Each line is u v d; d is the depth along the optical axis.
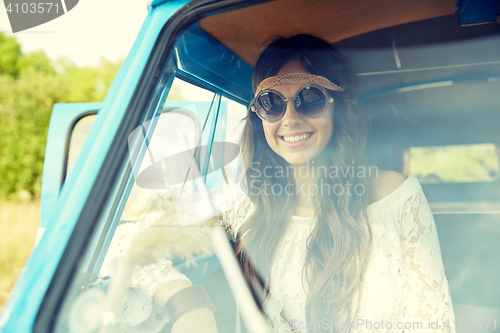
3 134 10.07
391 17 1.71
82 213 0.65
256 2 0.85
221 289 0.97
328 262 1.04
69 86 11.40
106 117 0.76
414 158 2.10
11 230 7.61
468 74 1.90
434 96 1.98
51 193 1.42
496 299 1.66
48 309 0.57
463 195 2.01
